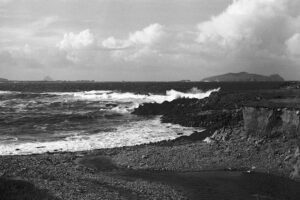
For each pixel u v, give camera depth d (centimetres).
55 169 2312
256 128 2962
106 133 4100
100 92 11238
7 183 1833
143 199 1850
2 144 3412
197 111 5266
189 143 3272
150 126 4681
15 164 2292
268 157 2588
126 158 2741
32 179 1994
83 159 2769
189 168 2491
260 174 2364
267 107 2944
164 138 3759
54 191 1817
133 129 4412
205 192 2042
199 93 9038
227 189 2100
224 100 5391
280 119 2858
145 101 8031
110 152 2992
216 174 2370
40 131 4256
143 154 2805
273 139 2800
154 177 2316
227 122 4272
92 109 6775
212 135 3300
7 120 5181
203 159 2639
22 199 1684
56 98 9269
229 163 2552
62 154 2923
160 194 1955
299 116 2702
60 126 4691
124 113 6138
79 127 4606
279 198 1977
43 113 6125
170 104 6138
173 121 4988
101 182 2095
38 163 2458
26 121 5125
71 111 6481
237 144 2867
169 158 2688
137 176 2338
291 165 2430
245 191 2073
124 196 1867
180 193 2005
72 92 11656
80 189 1894
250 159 2598
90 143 3475
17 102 8188
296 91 4566
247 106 3058
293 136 2719
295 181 2245
